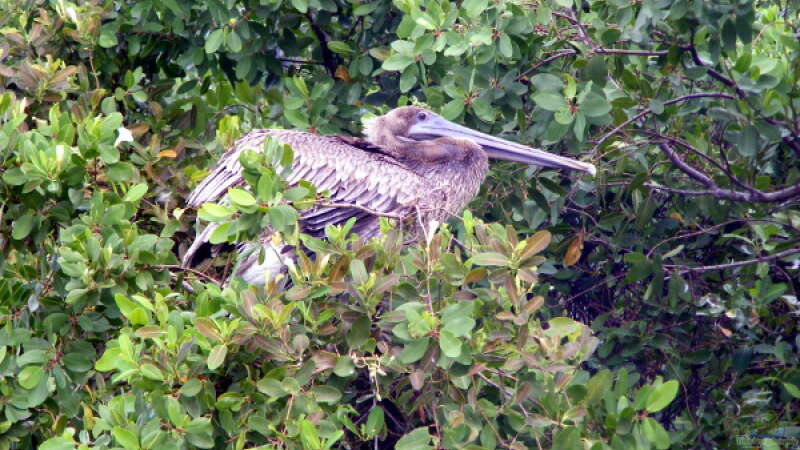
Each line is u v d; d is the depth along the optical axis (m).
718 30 11.01
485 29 11.09
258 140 11.96
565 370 8.16
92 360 8.55
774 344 12.73
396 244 8.62
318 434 7.61
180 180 11.23
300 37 14.03
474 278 8.15
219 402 7.63
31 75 11.01
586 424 8.30
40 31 12.07
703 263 13.73
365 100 15.20
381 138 13.24
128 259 8.74
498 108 12.36
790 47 12.20
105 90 11.84
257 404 7.86
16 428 8.89
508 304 8.53
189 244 11.66
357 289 7.84
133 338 8.54
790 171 13.04
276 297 7.96
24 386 8.33
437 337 7.77
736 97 11.60
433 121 13.43
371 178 12.14
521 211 12.88
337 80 14.09
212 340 7.76
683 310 12.88
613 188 13.48
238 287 8.57
